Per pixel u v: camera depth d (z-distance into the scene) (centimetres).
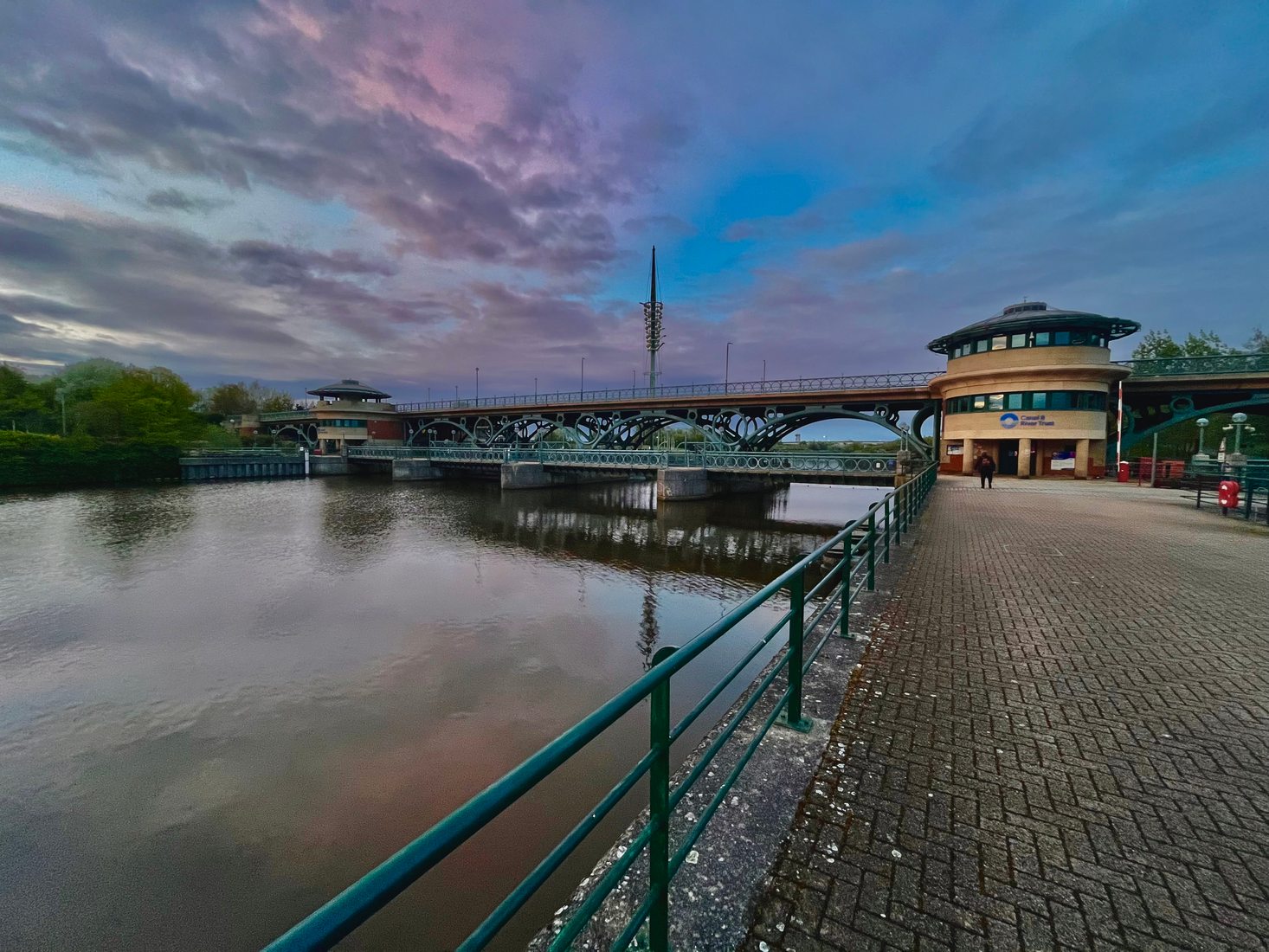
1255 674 472
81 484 5303
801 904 241
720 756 354
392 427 8344
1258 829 285
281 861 682
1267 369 2969
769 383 4353
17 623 1568
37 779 845
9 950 564
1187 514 1488
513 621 1628
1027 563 894
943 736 378
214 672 1234
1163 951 219
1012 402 3008
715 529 3353
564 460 5156
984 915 236
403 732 982
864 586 749
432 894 600
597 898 158
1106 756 353
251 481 6212
